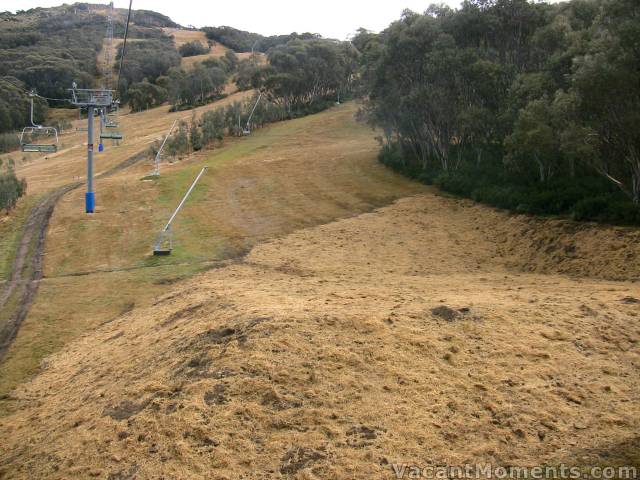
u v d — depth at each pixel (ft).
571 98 80.64
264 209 114.52
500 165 120.78
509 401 34.86
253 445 31.99
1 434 42.73
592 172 99.91
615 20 82.17
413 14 138.62
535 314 45.83
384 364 38.14
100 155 202.28
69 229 107.65
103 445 34.81
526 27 124.26
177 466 31.19
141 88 325.42
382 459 30.27
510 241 87.86
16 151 234.58
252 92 314.76
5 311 71.61
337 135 201.77
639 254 68.49
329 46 265.75
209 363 39.93
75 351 58.34
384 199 117.80
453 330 42.75
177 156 185.06
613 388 36.27
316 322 43.24
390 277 74.33
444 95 119.65
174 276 80.53
